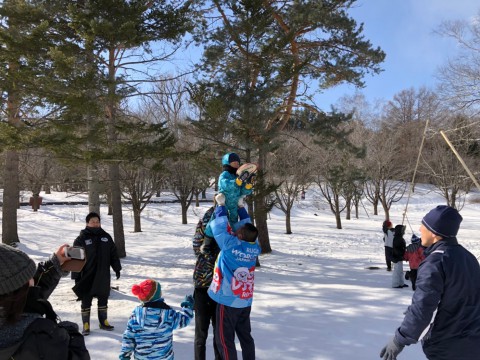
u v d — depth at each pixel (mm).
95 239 6125
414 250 8523
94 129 11398
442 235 2961
